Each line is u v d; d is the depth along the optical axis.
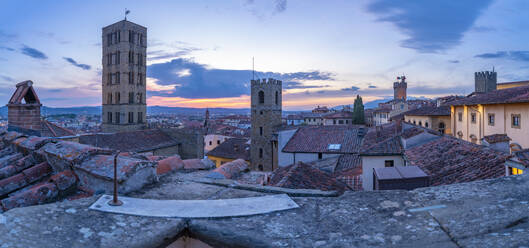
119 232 3.55
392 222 3.77
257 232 3.65
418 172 10.58
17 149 9.03
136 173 5.86
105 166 6.03
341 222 3.90
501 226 3.26
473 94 53.94
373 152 22.62
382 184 10.30
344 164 33.59
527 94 28.81
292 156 43.31
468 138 41.31
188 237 3.99
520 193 4.08
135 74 68.88
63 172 6.30
